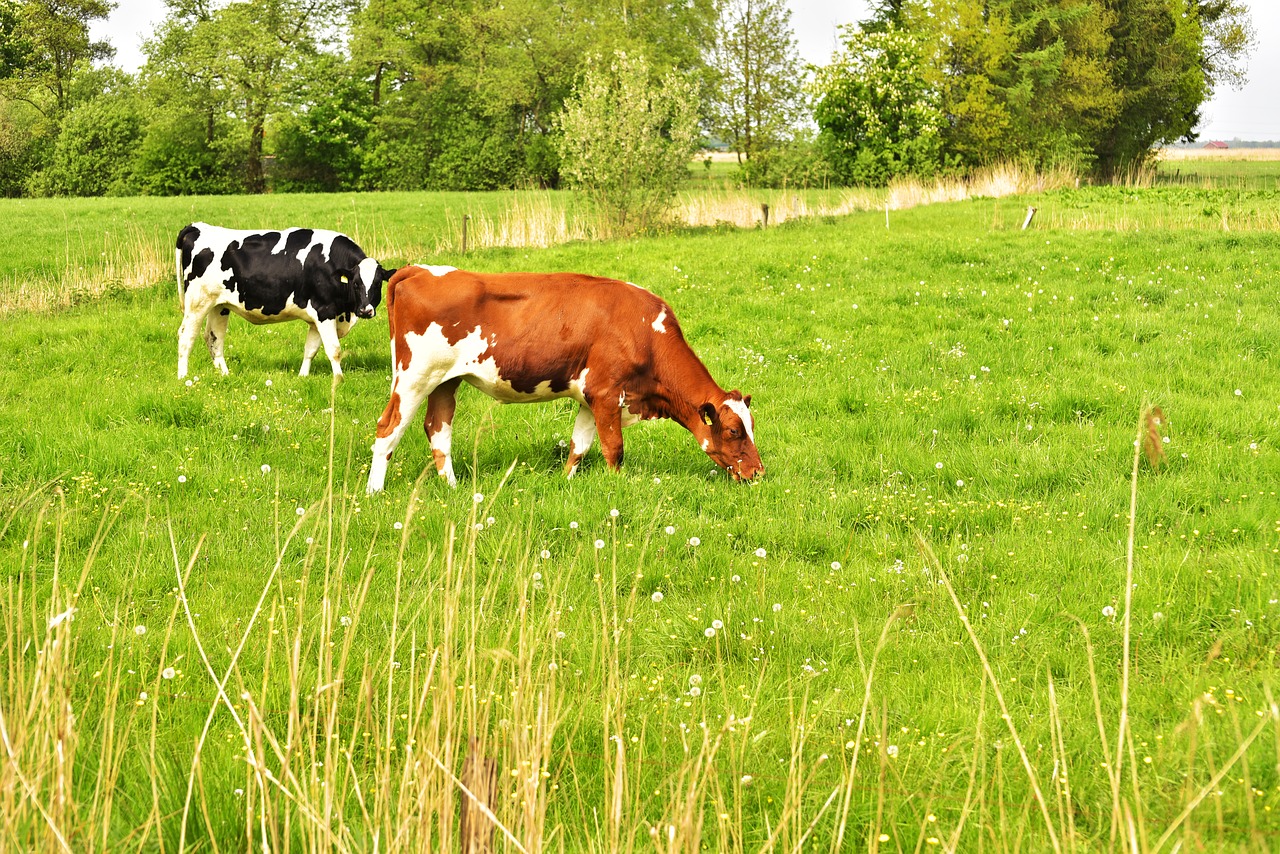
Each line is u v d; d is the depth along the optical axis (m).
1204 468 8.80
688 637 5.69
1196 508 7.90
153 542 6.88
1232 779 4.09
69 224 27.28
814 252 18.78
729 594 6.32
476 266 19.25
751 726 4.54
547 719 3.58
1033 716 4.80
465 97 66.12
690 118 26.05
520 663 3.68
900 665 5.51
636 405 8.68
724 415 8.45
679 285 16.47
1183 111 58.16
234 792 3.84
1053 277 16.83
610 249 20.25
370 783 3.99
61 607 5.26
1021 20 50.16
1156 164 56.78
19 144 67.06
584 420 8.83
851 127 48.47
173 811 3.71
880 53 47.03
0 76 67.69
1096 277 16.69
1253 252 17.97
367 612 5.73
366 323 15.27
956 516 7.78
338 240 12.16
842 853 3.80
